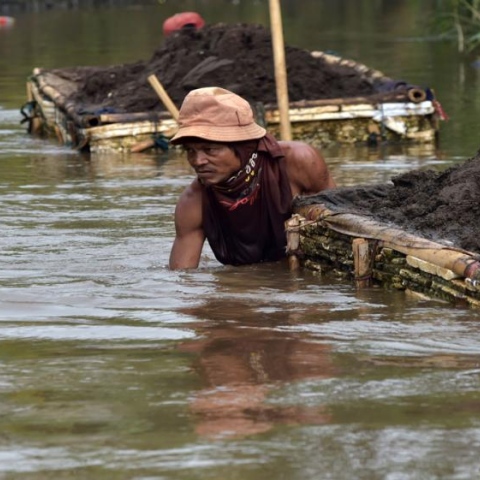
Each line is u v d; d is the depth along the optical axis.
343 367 7.21
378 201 10.80
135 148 20.16
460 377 6.93
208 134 10.14
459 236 9.64
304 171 10.98
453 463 5.55
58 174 17.75
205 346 7.84
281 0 62.00
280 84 17.34
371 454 5.69
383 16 50.38
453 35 38.62
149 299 9.48
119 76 23.28
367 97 20.72
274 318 8.65
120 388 6.90
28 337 8.23
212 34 23.47
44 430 6.19
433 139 20.59
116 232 12.84
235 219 10.63
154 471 5.56
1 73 32.78
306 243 10.56
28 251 11.79
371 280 9.73
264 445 5.84
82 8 61.62
